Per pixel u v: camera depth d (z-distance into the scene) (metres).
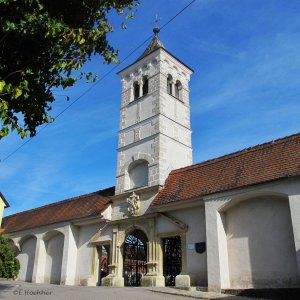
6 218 38.38
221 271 17.78
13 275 30.73
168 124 26.12
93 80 10.40
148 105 26.95
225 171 20.44
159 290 18.09
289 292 15.21
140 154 25.77
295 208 15.77
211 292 17.45
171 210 21.97
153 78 27.58
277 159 18.27
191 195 20.48
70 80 9.99
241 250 18.11
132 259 24.61
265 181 17.09
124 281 23.69
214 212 18.84
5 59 9.18
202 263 19.47
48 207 33.69
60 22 8.88
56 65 9.35
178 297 15.54
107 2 10.19
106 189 29.27
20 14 8.18
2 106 7.92
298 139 18.53
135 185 25.80
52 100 10.30
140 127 26.78
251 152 20.22
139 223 23.48
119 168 26.89
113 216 25.67
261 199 18.09
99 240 26.05
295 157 17.52
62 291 17.70
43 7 8.59
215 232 18.47
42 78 9.72
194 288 18.59
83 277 26.09
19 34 8.43
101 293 16.84
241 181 18.53
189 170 23.11
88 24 10.16
